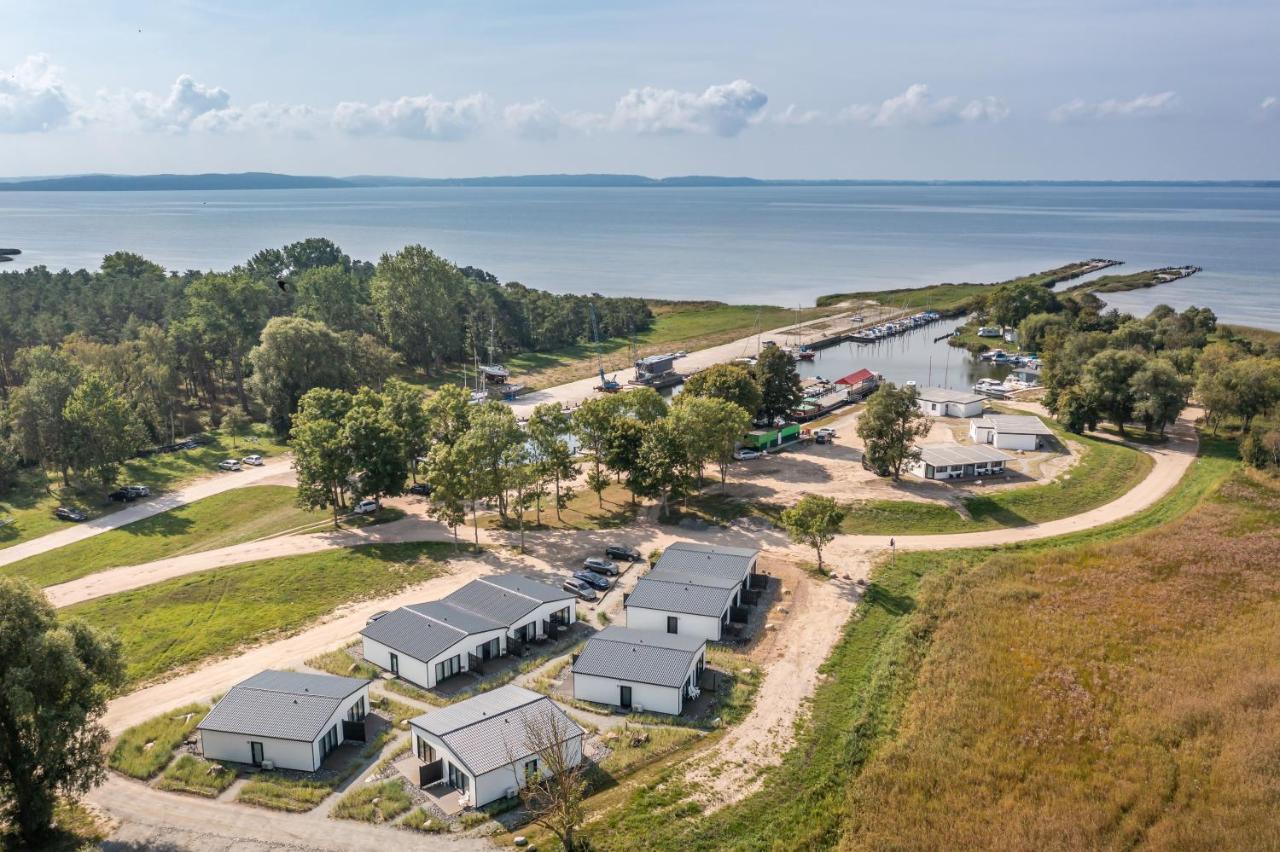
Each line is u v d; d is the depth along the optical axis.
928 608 90.94
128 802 61.56
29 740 57.38
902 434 129.88
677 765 65.44
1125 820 58.53
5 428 142.12
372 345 192.25
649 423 126.81
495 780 61.31
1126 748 66.38
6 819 58.09
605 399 129.25
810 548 108.25
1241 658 79.12
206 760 66.75
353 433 118.69
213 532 118.88
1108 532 112.69
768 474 136.75
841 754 66.88
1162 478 133.12
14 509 127.56
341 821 59.25
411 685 78.06
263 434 167.12
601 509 125.88
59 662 57.59
